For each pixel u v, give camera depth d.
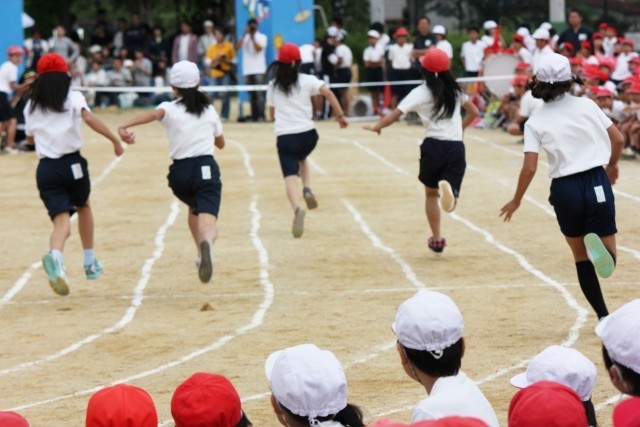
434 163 22.95
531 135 16.75
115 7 86.62
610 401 13.81
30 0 75.44
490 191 33.12
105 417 8.25
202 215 20.42
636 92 39.06
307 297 20.69
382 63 56.94
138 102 61.78
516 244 25.34
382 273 22.64
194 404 8.23
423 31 54.25
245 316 19.34
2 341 18.22
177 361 16.69
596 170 16.52
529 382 9.45
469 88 53.16
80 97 20.31
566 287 20.75
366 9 77.56
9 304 20.94
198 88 20.94
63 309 20.41
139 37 64.44
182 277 22.86
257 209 31.27
